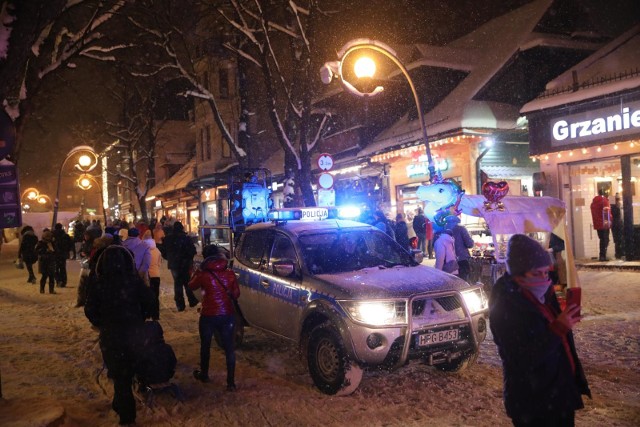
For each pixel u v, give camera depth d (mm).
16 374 6496
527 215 8492
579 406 2754
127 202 52812
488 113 17766
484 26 22141
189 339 8500
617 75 14039
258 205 12250
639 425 4551
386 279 5977
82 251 10617
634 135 13531
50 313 11359
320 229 7055
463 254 8844
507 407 2830
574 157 15273
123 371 4973
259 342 8109
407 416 4988
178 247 11000
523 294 2764
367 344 5379
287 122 17453
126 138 34031
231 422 5016
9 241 45094
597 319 8539
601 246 14945
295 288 6359
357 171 23422
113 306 4977
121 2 10922
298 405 5395
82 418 5152
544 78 19297
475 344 5840
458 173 18297
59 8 5957
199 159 33625
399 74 20938
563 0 19844
